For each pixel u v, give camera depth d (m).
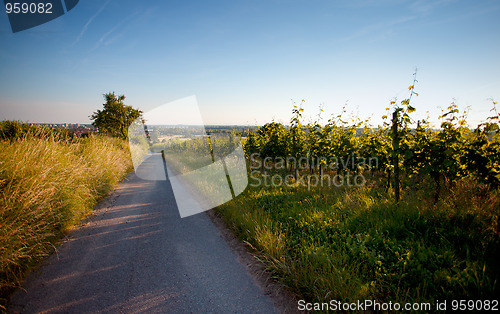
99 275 2.97
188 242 3.98
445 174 5.61
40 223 3.55
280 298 2.64
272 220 4.51
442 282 2.64
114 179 8.17
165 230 4.45
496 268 2.72
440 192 5.45
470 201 4.34
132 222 4.82
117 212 5.42
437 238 3.57
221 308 2.46
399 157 5.58
